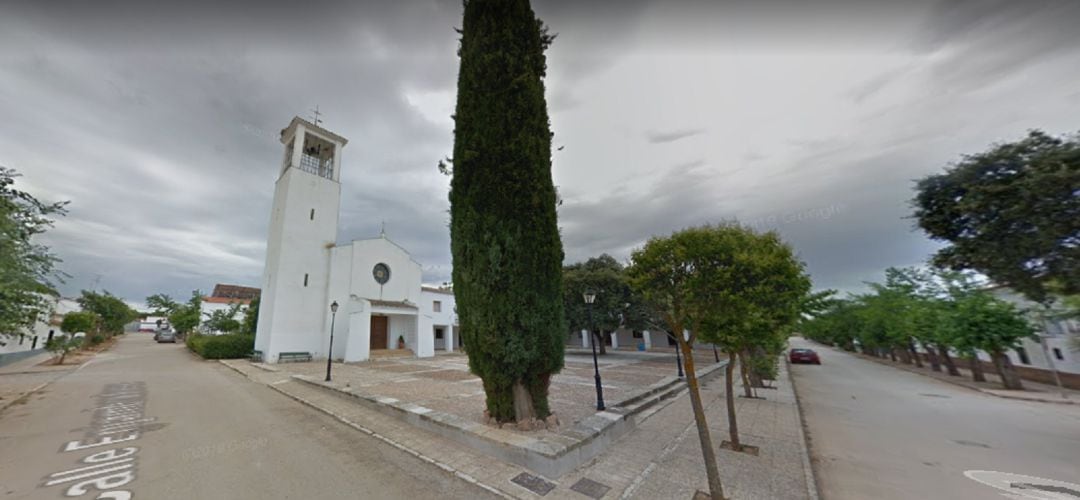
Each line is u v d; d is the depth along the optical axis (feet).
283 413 27.76
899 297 74.49
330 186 76.79
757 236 17.53
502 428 19.89
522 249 20.43
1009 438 24.08
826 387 46.91
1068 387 44.83
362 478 15.87
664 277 16.11
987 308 44.73
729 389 20.81
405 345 79.20
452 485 15.29
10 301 27.71
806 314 43.68
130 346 109.70
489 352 19.89
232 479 15.56
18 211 27.40
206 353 69.87
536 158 21.36
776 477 16.38
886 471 18.26
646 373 50.16
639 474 16.39
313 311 70.38
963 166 21.80
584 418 22.35
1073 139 18.47
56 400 31.94
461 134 22.33
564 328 21.76
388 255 82.79
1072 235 17.95
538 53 23.30
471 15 23.21
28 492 14.14
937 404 35.83
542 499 14.12
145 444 19.89
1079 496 15.49
